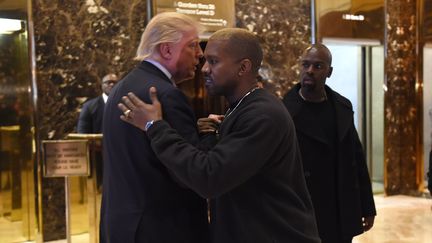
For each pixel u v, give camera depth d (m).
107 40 5.86
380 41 7.80
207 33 6.34
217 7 6.42
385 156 8.06
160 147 1.83
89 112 5.43
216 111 6.89
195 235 2.08
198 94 6.93
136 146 2.00
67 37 5.64
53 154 3.54
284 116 1.91
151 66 2.08
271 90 6.94
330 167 2.75
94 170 3.58
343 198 2.74
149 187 2.00
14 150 5.42
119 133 2.05
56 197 5.57
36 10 5.47
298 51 7.14
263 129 1.81
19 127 5.42
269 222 1.89
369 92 8.20
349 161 2.79
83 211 5.62
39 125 5.50
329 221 2.73
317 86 2.74
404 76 8.19
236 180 1.77
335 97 2.85
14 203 5.44
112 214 2.06
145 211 1.99
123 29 5.94
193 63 2.14
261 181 1.91
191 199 2.08
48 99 5.55
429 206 7.32
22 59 5.37
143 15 6.05
